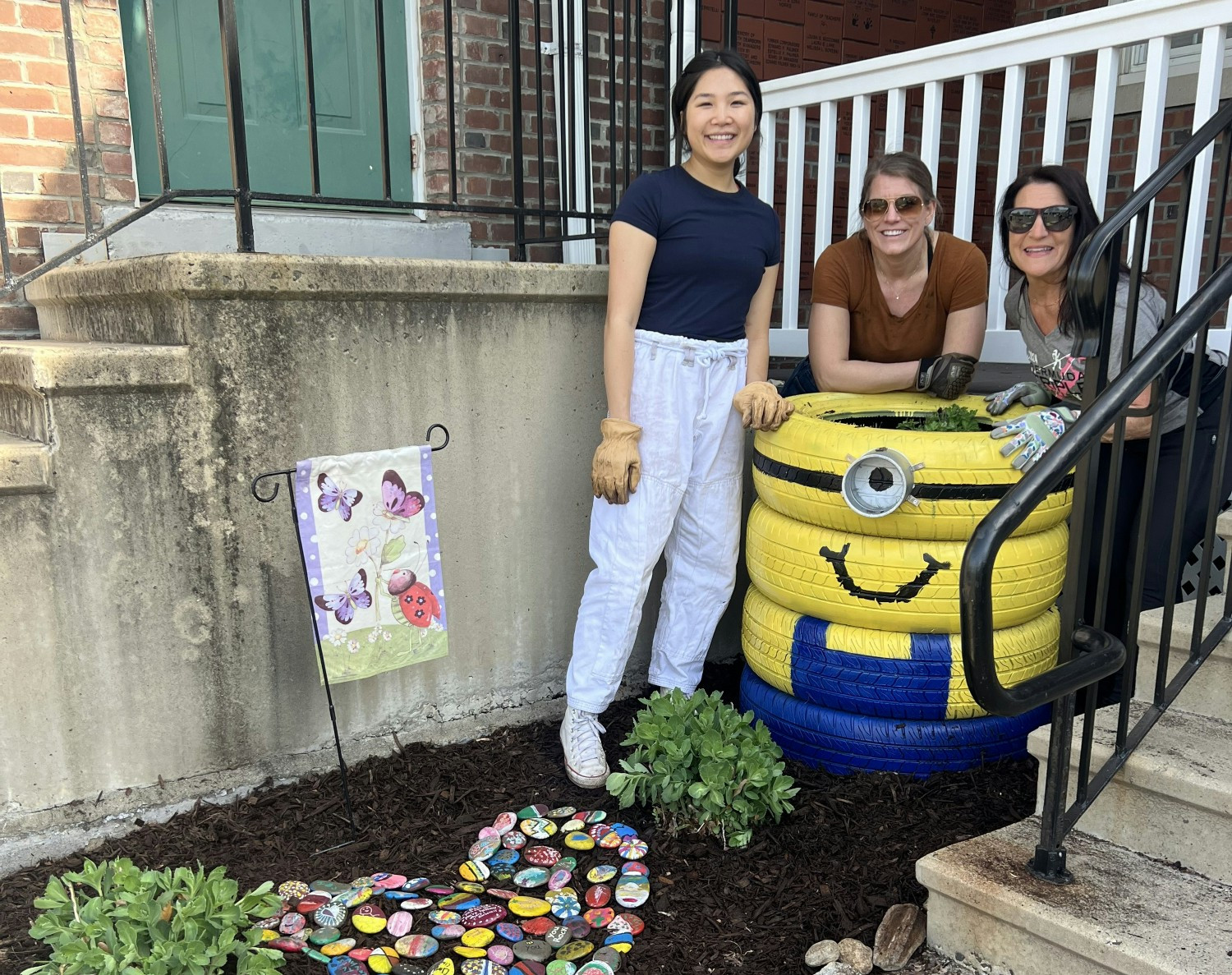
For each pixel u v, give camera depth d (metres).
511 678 2.99
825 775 2.64
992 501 2.38
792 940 2.00
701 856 2.30
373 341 2.56
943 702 2.50
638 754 2.46
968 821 2.36
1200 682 2.21
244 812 2.44
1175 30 2.69
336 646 2.44
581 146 4.70
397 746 2.78
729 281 2.59
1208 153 2.71
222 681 2.45
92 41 3.60
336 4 4.26
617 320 2.50
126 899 1.74
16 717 2.18
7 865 2.19
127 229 3.67
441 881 2.20
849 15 5.52
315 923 2.02
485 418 2.80
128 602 2.29
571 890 2.16
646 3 4.76
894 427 2.96
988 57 3.09
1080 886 1.82
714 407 2.68
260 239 3.90
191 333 2.28
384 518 2.48
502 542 2.91
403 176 4.54
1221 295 1.63
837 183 5.83
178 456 2.31
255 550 2.44
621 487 2.54
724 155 2.50
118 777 2.34
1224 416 1.95
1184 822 1.89
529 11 4.49
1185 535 2.60
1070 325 2.47
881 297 2.92
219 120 4.08
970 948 1.88
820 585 2.57
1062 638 1.85
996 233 3.18
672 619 2.96
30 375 2.10
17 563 2.14
